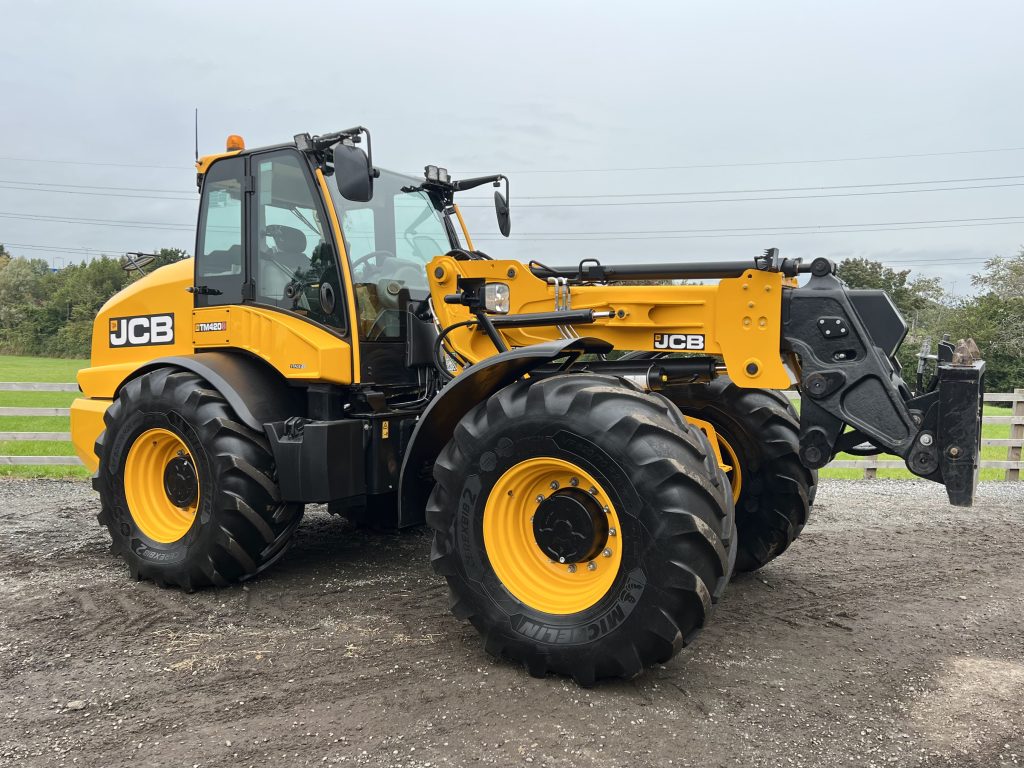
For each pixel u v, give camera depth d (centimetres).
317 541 538
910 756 253
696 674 316
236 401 417
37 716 281
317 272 427
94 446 461
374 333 436
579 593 310
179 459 434
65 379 2777
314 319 429
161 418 427
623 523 289
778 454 429
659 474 283
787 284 360
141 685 306
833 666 327
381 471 426
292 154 431
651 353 379
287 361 427
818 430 339
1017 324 3491
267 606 402
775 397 450
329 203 420
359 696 295
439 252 500
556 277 398
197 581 421
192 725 274
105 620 381
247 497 409
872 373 325
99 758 253
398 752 254
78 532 574
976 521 630
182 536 428
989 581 460
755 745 259
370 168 369
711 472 302
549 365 384
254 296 448
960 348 318
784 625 379
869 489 783
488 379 342
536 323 372
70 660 332
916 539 566
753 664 328
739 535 448
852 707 288
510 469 312
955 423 310
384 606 401
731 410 435
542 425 304
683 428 304
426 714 280
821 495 747
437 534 330
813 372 334
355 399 436
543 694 295
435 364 413
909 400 329
